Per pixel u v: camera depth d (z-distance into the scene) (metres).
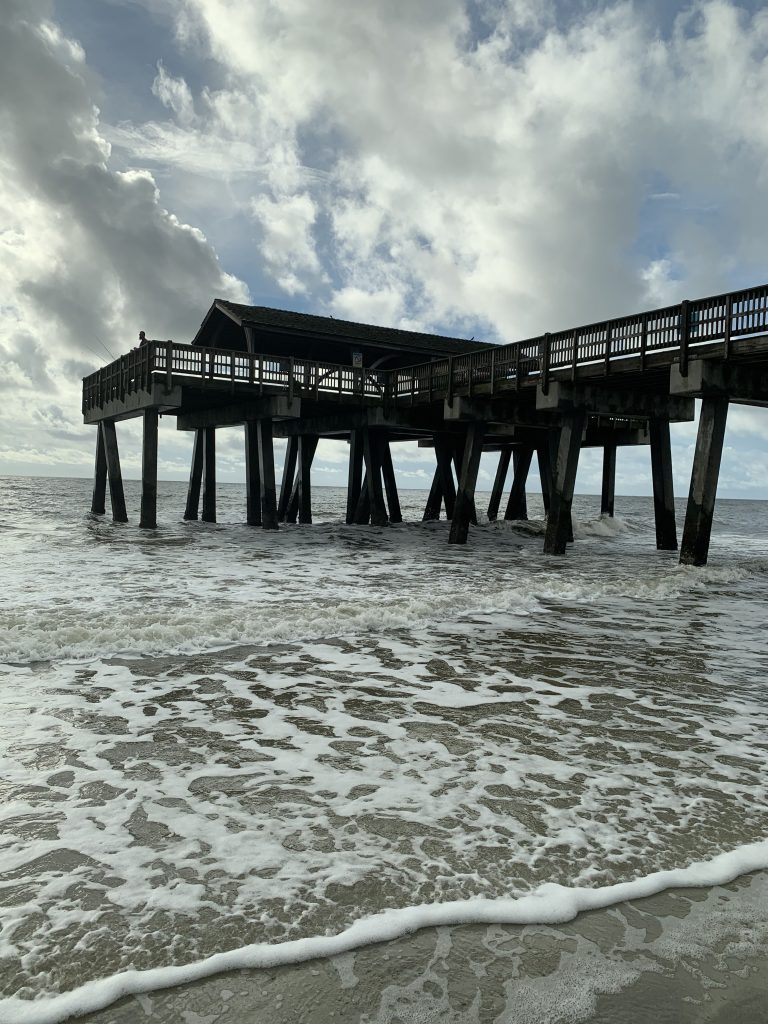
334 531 24.25
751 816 3.97
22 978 2.55
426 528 26.25
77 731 5.10
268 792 4.17
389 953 2.74
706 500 15.45
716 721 5.62
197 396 22.78
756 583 14.38
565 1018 2.42
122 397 23.52
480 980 2.60
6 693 5.93
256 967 2.64
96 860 3.37
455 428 25.58
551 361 17.45
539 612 10.38
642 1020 2.42
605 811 3.99
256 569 14.52
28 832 3.63
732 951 2.80
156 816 3.84
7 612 9.02
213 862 3.37
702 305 13.95
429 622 9.39
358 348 25.66
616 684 6.66
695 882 3.28
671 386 14.53
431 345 27.12
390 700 6.04
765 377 14.90
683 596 12.33
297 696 6.09
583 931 2.90
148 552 16.81
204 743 4.95
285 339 25.97
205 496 27.70
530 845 3.59
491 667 7.20
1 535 20.27
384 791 4.21
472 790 4.25
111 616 8.74
